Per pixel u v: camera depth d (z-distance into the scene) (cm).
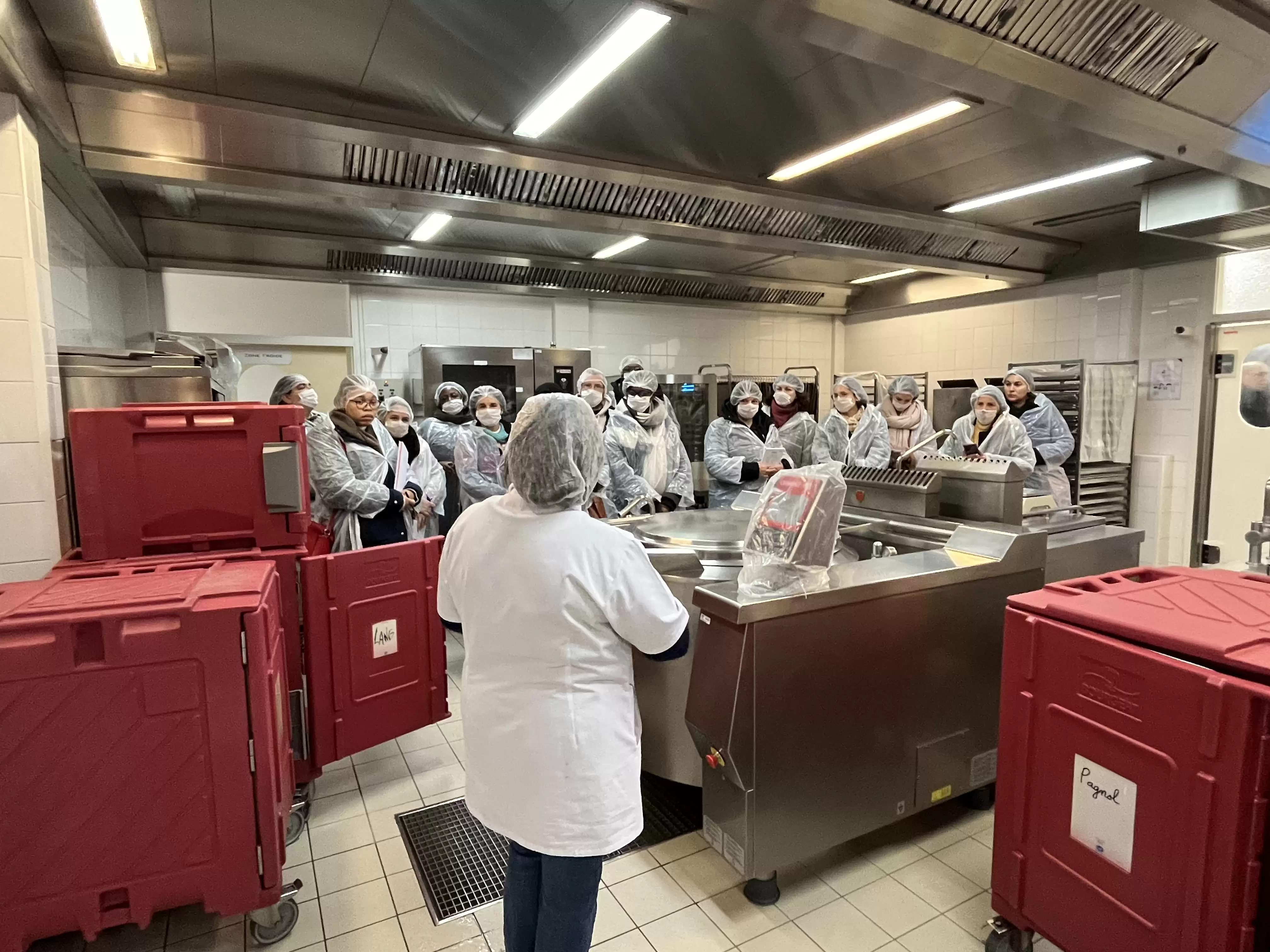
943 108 280
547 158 313
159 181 279
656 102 272
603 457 135
